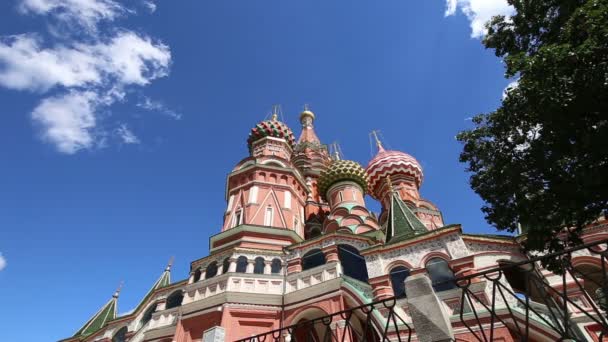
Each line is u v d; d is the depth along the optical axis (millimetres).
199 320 21812
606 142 10055
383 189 40562
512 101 12492
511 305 15039
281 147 40438
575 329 14055
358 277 22531
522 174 12633
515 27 13852
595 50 9766
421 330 7395
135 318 28016
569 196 11703
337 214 32781
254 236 28047
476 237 19125
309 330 8609
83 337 31234
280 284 22859
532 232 12602
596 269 17141
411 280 8164
